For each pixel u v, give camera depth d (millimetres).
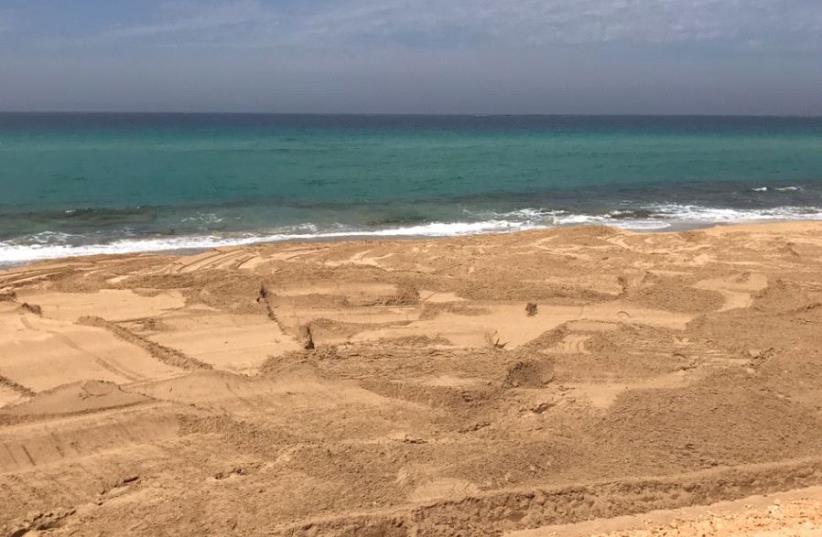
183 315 10109
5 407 7152
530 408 7305
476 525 5449
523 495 5699
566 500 5738
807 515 5441
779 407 7188
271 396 7449
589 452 6391
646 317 10250
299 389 7594
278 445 6465
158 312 10273
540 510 5637
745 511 5688
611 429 6758
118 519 5375
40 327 9492
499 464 6086
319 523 5234
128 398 7391
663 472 6145
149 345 8906
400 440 6539
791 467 6227
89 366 8375
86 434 6633
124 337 9156
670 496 5867
